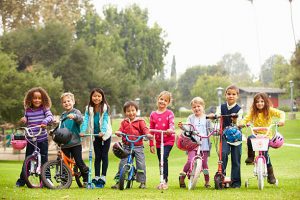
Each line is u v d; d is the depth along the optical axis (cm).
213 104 11869
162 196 1102
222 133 1281
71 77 6016
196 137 1276
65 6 6378
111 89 6425
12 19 5838
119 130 1323
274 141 1281
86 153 3559
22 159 3816
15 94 4278
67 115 1287
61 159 1255
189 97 14912
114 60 7419
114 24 9219
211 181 1554
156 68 9469
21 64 5981
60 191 1188
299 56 7269
